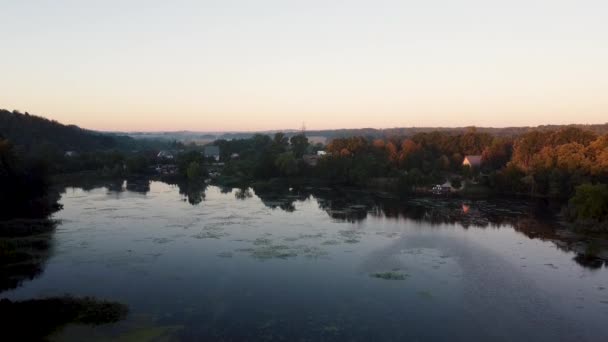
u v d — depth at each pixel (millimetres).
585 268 55875
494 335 37031
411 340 35812
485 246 66375
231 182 152750
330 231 75562
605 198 77750
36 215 86312
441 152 182875
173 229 75688
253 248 63406
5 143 96438
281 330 37094
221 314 40219
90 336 35000
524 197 117750
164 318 39031
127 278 49906
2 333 34562
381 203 107750
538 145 141500
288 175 159500
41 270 52375
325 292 46281
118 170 173000
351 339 35750
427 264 56594
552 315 41281
